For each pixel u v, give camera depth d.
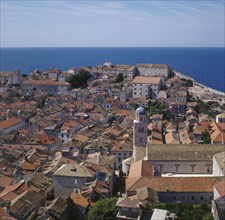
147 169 136.38
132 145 195.00
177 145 151.12
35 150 186.75
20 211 108.00
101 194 126.44
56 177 134.25
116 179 156.12
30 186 130.50
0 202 107.69
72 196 121.00
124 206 99.31
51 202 117.00
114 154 190.12
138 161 145.25
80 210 112.81
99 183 133.00
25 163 160.62
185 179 124.25
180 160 144.38
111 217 105.81
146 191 115.69
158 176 129.62
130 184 124.62
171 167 144.88
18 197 115.62
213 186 120.56
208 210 111.62
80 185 132.88
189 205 111.00
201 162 144.62
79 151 197.38
